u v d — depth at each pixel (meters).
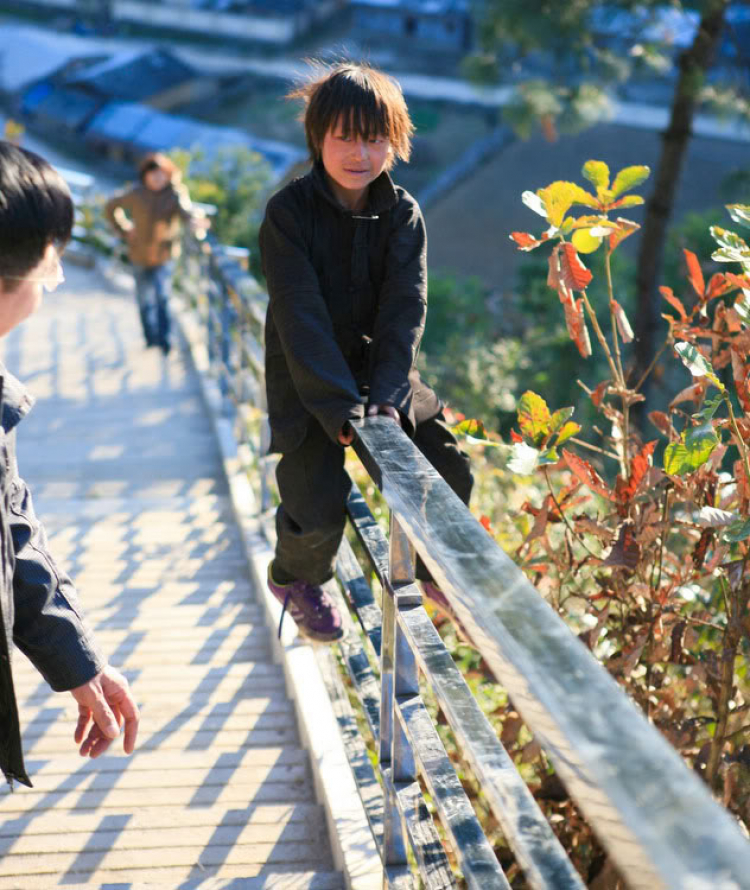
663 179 11.51
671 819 0.77
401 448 1.81
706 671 2.36
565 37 10.09
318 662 3.37
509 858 2.80
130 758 3.04
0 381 1.56
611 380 2.62
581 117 10.28
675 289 13.61
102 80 42.59
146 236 8.16
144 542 5.05
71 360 8.51
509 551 3.57
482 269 28.45
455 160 36.69
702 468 2.29
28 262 1.36
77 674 1.76
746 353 2.32
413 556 1.86
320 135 2.22
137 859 2.61
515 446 2.18
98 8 52.97
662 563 2.69
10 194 1.33
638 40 10.51
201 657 3.84
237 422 6.21
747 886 0.71
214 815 2.78
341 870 2.51
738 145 36.28
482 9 10.55
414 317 2.30
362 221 2.33
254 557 4.40
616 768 0.83
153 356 8.62
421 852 1.84
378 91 2.20
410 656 1.91
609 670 2.42
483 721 1.43
